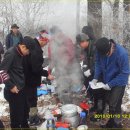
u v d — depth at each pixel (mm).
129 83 6059
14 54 3828
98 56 4316
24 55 3998
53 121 4441
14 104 4039
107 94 4402
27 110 4375
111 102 4227
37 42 4305
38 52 4293
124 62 4066
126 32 7684
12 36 7996
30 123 4691
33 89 4633
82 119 4445
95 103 4836
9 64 3789
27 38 3834
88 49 4695
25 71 4402
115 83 4125
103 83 4363
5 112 5305
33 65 4309
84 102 4812
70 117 4344
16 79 3904
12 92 3949
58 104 5020
